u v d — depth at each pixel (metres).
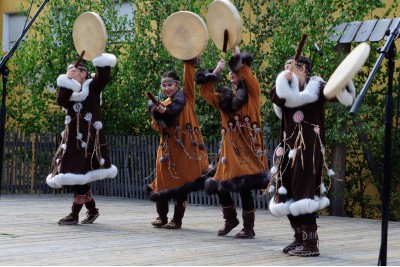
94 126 8.23
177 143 8.10
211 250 6.50
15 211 10.24
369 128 10.84
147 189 8.31
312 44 11.05
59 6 14.10
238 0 12.34
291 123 6.29
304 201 6.09
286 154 6.31
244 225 7.50
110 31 13.61
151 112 8.09
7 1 17.67
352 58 5.75
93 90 8.29
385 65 11.52
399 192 11.52
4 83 6.48
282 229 8.48
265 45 12.61
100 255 6.07
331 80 5.90
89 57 8.30
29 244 6.69
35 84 14.12
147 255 6.12
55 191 14.44
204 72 7.58
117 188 13.81
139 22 13.43
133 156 13.55
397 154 11.31
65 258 5.88
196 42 7.93
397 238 7.83
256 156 7.45
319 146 6.23
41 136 14.31
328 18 11.28
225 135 7.54
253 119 7.47
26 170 14.23
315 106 6.26
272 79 11.60
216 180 7.53
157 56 13.27
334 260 6.02
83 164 8.17
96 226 8.34
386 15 11.41
